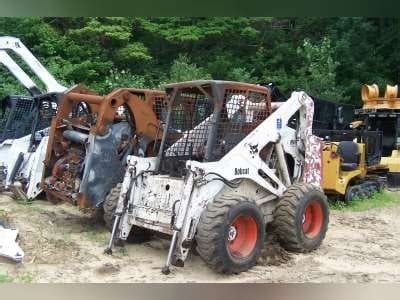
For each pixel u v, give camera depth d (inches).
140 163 201.0
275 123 212.5
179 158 202.5
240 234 185.5
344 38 582.2
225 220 175.3
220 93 192.7
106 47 549.0
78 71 526.6
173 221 180.7
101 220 246.2
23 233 217.0
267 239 211.0
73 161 235.6
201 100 204.5
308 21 596.1
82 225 239.8
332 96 518.0
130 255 201.0
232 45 574.9
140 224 195.0
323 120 370.0
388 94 399.5
